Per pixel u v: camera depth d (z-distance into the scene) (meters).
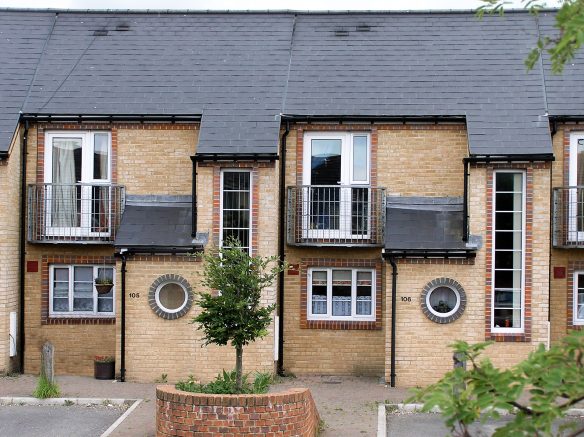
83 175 17.06
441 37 18.42
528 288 15.34
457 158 16.53
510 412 5.31
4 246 16.12
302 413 11.06
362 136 16.84
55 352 16.94
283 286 16.67
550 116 16.16
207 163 15.88
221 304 11.41
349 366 16.66
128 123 16.97
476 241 15.38
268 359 15.73
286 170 16.72
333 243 16.41
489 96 16.75
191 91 17.31
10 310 16.34
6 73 17.67
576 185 16.34
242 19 19.16
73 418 12.98
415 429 12.39
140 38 18.75
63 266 17.16
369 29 18.78
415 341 15.34
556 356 4.80
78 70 17.88
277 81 17.45
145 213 16.59
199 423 10.79
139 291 15.79
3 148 16.02
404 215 16.23
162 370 15.72
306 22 19.09
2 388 14.85
